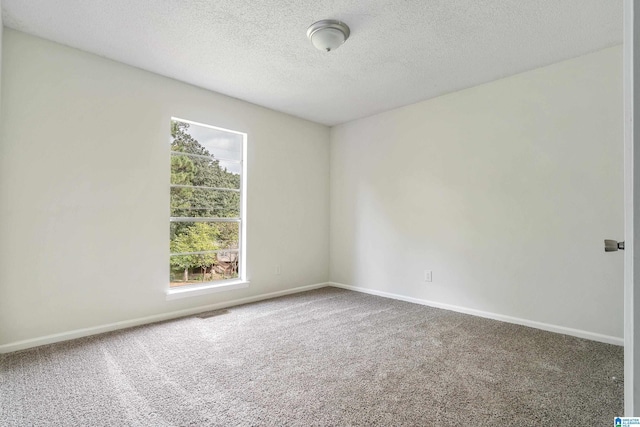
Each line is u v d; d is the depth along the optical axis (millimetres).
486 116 3377
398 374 2111
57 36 2564
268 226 4188
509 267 3193
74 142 2721
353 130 4680
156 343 2611
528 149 3084
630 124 632
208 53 2828
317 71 3152
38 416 1639
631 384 628
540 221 3006
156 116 3203
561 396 1848
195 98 3492
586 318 2754
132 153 3043
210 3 2176
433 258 3779
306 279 4648
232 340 2688
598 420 1629
